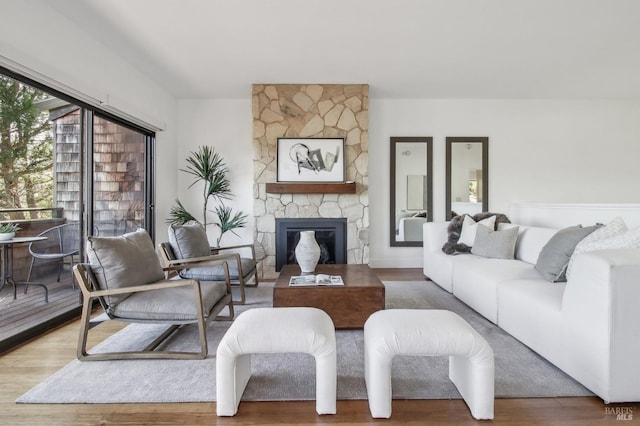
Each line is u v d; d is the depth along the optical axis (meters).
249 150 4.80
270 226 4.37
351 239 4.40
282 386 1.71
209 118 4.78
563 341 1.76
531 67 3.72
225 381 1.46
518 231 3.31
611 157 4.94
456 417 1.47
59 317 2.61
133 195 3.90
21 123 2.42
